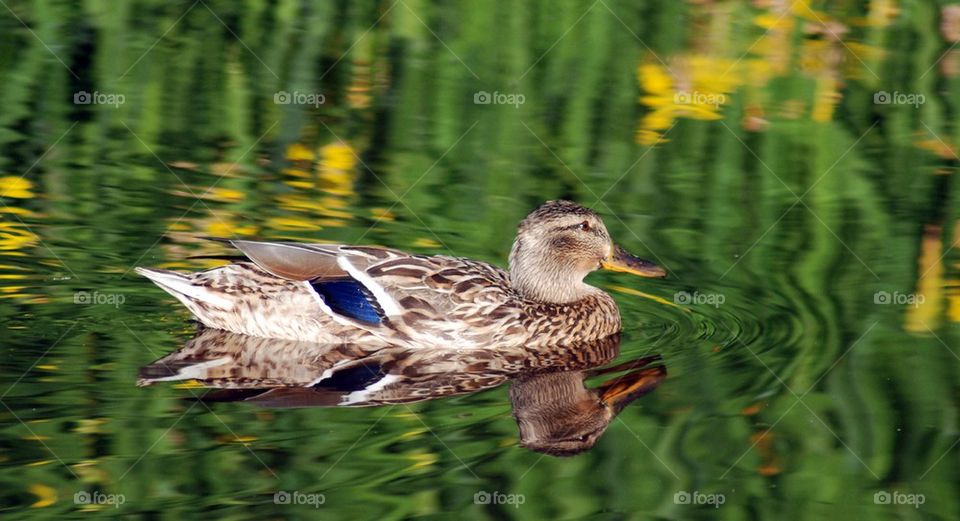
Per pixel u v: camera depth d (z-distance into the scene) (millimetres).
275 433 8539
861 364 9984
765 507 8016
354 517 7586
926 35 17109
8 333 10070
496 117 15008
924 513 7996
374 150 14156
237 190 13117
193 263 11594
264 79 15641
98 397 8953
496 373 10055
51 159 13523
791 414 9180
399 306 10758
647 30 16781
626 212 13016
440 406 9172
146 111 14781
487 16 16703
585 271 11203
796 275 11805
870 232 12688
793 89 15898
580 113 15141
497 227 12633
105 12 16781
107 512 7484
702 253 12250
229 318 10594
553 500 7965
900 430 8953
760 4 16969
